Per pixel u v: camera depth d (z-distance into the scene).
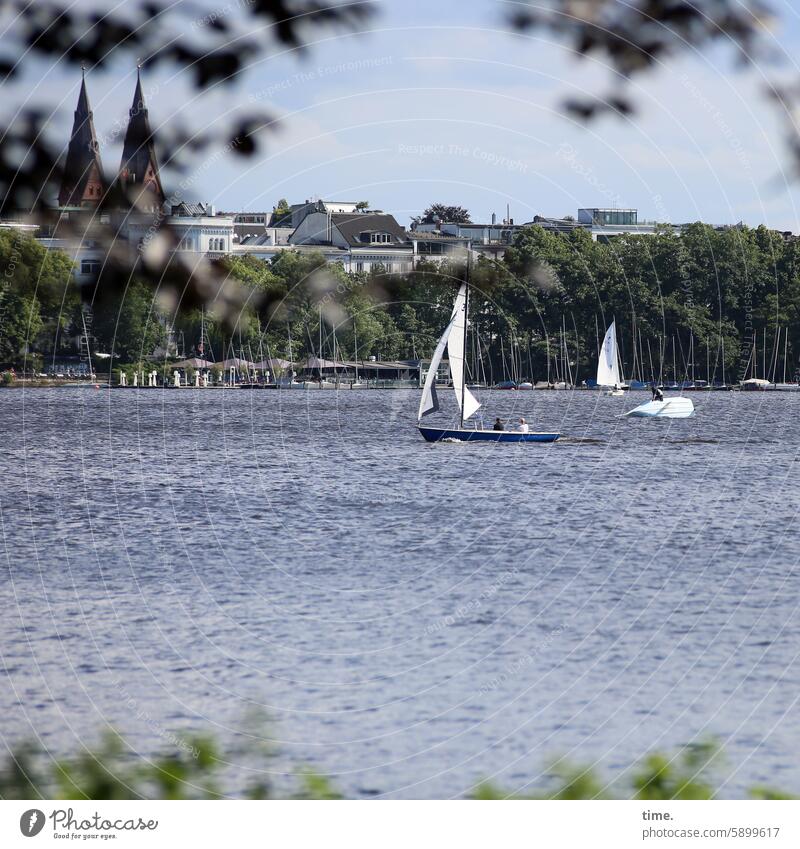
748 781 66.62
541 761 70.31
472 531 173.25
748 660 95.69
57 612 112.88
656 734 76.38
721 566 141.50
